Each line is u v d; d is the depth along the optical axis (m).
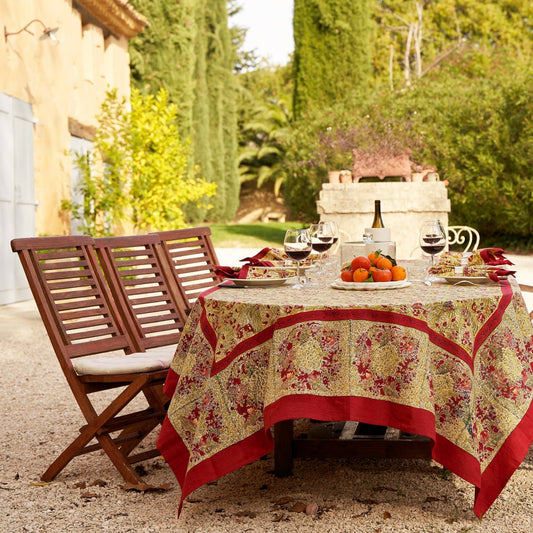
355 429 3.67
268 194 33.12
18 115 9.88
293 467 3.52
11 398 4.93
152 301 4.20
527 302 8.30
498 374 2.96
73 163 12.05
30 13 10.34
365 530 2.76
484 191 14.98
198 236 4.87
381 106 17.48
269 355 2.88
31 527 2.86
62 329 3.55
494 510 2.96
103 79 14.19
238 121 33.38
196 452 2.89
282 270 3.48
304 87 21.41
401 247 10.71
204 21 26.31
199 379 3.06
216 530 2.79
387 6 31.38
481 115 15.38
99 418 3.34
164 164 12.12
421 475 3.38
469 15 31.25
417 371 2.74
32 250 3.55
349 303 2.81
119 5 13.66
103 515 2.97
